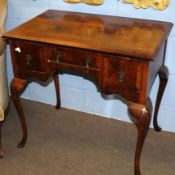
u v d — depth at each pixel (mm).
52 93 2074
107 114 1981
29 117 1992
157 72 1560
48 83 2039
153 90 1791
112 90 1363
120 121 1952
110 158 1681
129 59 1252
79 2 1723
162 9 1581
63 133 1859
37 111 2047
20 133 1864
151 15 1622
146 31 1438
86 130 1882
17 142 1795
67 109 2068
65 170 1608
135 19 1603
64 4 1765
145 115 1333
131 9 1645
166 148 1741
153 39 1346
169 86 1754
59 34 1405
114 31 1437
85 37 1371
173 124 1850
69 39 1351
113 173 1591
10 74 2104
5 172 1600
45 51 1393
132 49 1256
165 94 1779
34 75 1485
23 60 1462
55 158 1684
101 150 1734
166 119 1850
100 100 1950
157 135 1835
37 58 1427
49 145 1770
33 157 1690
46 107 2086
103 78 1352
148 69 1248
